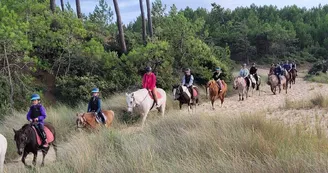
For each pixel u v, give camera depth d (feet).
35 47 75.72
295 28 327.88
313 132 27.61
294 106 51.70
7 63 61.72
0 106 59.98
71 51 74.18
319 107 48.91
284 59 260.42
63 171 25.59
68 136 43.65
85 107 58.03
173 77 81.41
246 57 257.75
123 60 80.79
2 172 28.68
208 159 22.81
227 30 286.05
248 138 25.50
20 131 31.12
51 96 69.97
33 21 72.59
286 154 20.67
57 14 81.61
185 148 25.85
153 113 54.24
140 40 104.73
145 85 47.96
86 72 74.69
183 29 90.43
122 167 23.77
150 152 24.85
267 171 18.78
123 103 56.13
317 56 280.10
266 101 71.10
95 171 24.20
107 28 119.55
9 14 62.49
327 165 17.67
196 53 90.22
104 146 31.83
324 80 125.29
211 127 30.42
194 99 55.88
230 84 92.27
